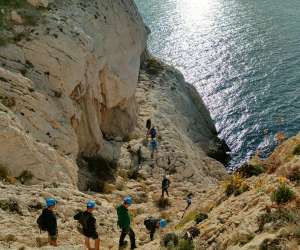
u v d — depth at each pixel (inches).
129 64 1802.4
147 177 1537.9
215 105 2709.2
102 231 910.4
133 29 1963.6
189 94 2436.0
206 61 3216.0
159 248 642.8
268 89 2832.2
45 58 1344.7
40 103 1233.4
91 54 1478.8
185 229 685.3
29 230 786.2
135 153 1637.6
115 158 1566.2
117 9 1873.8
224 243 568.7
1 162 1029.2
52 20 1439.5
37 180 1070.4
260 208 588.1
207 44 3459.6
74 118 1371.8
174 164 1648.6
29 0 1471.5
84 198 1056.2
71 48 1397.6
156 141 1686.8
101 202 1124.5
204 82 2957.7
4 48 1302.9
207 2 4338.1
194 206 1002.7
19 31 1366.9
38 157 1096.8
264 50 3324.3
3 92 1172.5
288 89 2812.5
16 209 857.5
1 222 786.8
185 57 3277.6
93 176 1386.6
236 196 729.0
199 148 2079.2
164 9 4185.5
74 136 1304.1
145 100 2064.5
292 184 633.0
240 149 2313.0
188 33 3646.7
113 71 1653.5
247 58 3221.0
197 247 599.8
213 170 1905.8
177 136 1860.2
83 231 689.6
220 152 2234.3
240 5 4215.1
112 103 1659.7
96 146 1505.9
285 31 3614.7
